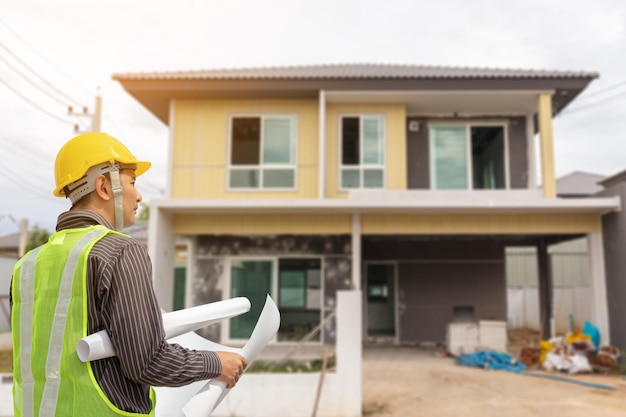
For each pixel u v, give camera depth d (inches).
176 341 72.4
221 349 73.0
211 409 62.4
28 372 57.3
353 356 279.4
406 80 492.1
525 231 462.6
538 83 486.9
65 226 62.4
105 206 64.4
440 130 561.3
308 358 404.5
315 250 534.0
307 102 527.2
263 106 527.2
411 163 555.2
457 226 466.0
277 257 535.2
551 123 482.0
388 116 526.0
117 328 53.8
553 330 608.7
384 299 608.1
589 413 283.3
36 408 55.6
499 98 511.2
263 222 477.1
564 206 435.5
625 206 425.4
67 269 56.2
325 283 529.0
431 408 294.2
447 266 602.5
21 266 61.5
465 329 480.1
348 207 448.1
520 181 550.0
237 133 524.7
